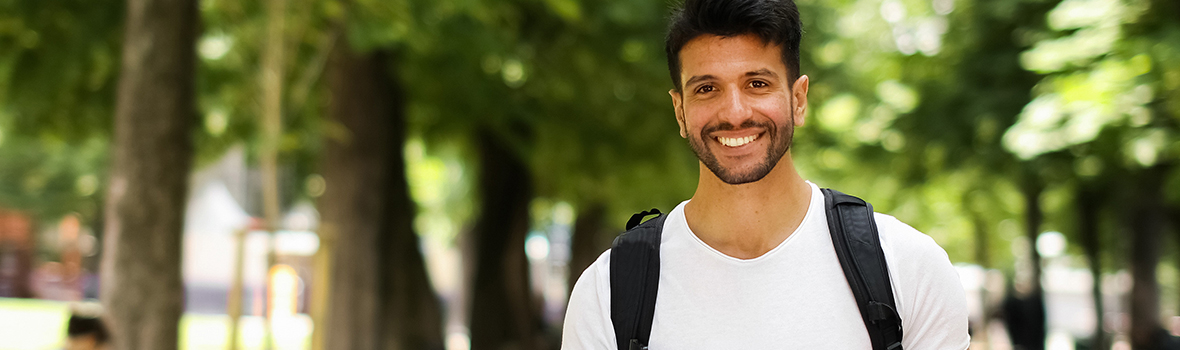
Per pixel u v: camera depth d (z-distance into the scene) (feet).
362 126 30.07
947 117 39.17
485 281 45.21
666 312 4.31
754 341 4.15
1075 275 105.19
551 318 94.12
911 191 49.96
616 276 4.42
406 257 37.65
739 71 4.11
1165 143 24.67
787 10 4.17
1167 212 60.23
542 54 31.14
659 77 31.86
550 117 34.65
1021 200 57.36
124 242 20.10
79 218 98.68
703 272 4.27
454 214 68.54
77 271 103.81
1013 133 25.34
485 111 32.53
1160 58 21.61
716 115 4.16
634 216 4.70
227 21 28.27
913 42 41.52
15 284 98.32
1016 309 47.67
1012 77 36.22
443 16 24.08
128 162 20.33
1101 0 23.45
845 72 42.04
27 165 81.66
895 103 42.32
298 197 49.44
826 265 4.20
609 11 28.19
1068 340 78.64
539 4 28.73
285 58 24.04
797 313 4.15
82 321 16.93
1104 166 36.09
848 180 54.54
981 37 37.55
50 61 29.07
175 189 20.48
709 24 4.13
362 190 29.91
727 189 4.27
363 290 29.60
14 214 97.55
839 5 41.32
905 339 4.26
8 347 46.44
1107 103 23.20
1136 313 45.88
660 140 35.94
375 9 21.93
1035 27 34.83
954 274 4.33
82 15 28.25
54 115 32.09
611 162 37.50
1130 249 46.50
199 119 36.47
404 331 36.35
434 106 34.30
